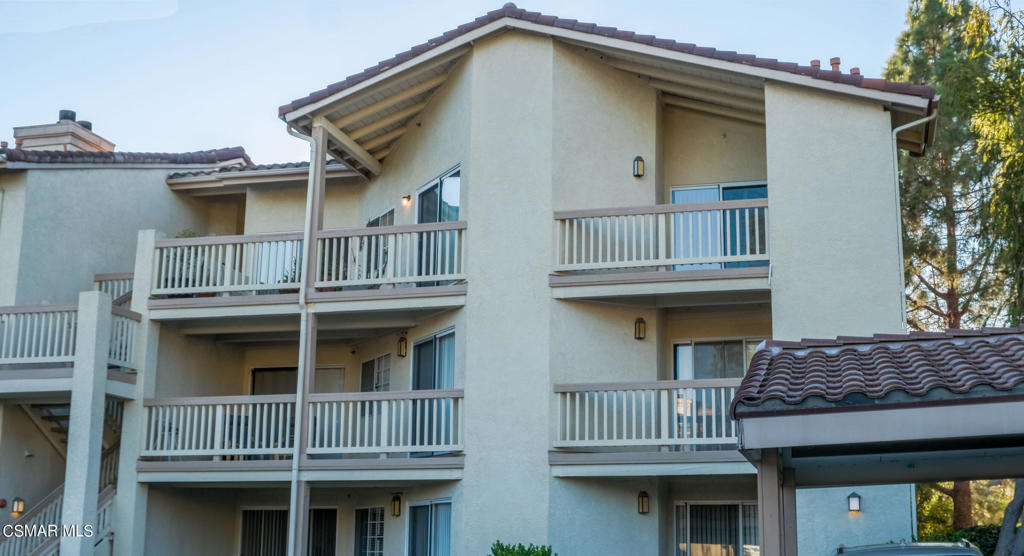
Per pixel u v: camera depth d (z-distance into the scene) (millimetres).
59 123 22141
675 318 17141
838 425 6676
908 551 8578
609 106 16750
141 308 17609
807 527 13484
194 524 18375
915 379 6898
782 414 6777
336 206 20859
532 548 14031
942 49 23312
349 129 18344
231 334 19547
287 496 19422
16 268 18125
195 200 22391
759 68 14867
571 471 14898
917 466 8766
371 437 17906
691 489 16438
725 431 14445
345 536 19125
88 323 16297
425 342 17516
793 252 14398
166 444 17094
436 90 18016
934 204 22594
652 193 16828
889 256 14008
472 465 15375
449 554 15711
